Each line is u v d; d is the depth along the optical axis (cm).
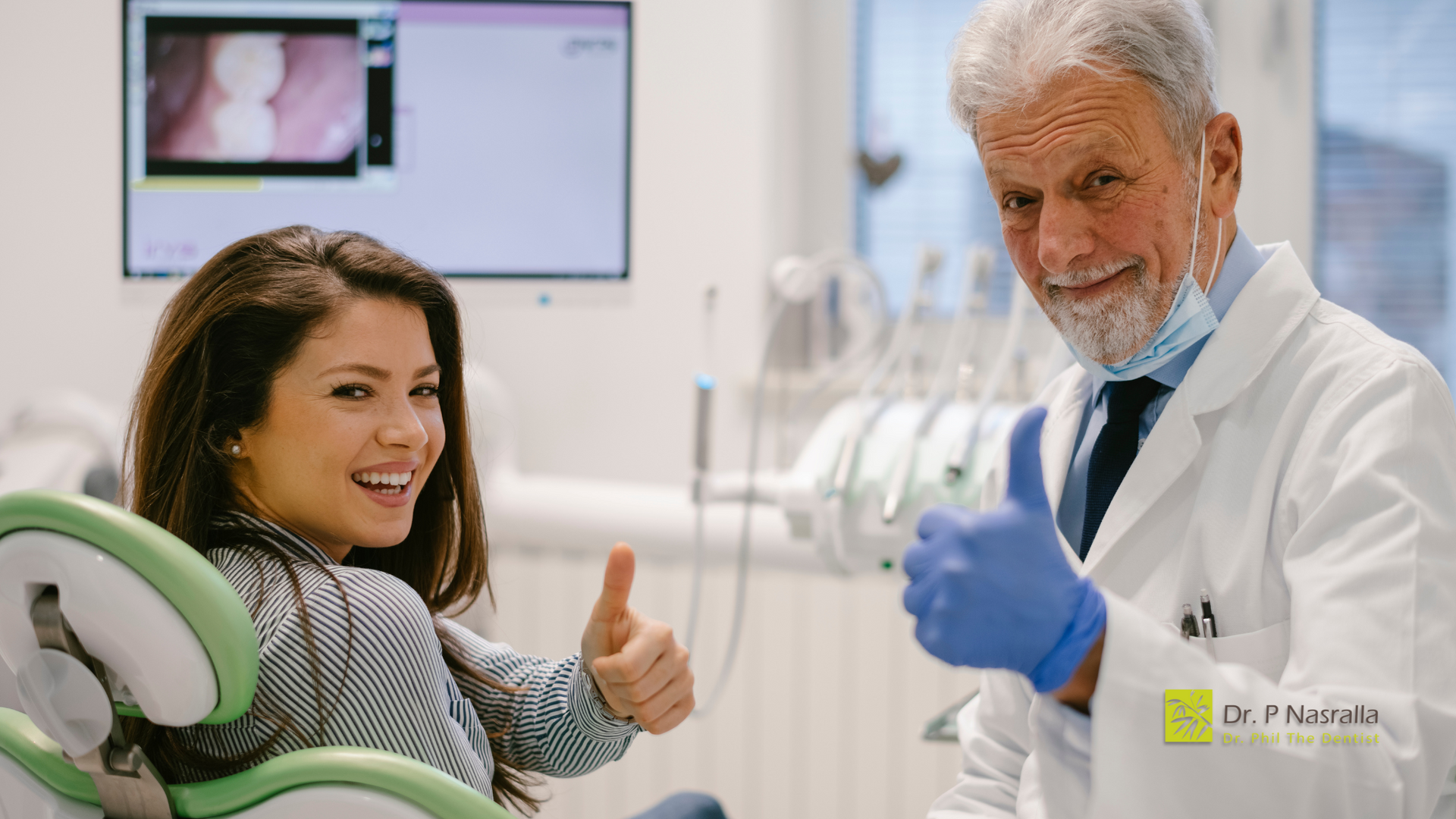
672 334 247
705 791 248
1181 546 102
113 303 247
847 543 167
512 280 247
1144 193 95
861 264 197
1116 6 93
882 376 188
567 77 243
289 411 95
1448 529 86
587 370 248
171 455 97
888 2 258
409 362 100
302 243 100
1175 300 99
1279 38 242
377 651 87
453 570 129
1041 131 95
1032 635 76
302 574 90
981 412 168
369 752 77
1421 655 81
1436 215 241
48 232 247
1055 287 102
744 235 245
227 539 95
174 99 243
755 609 244
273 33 242
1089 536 108
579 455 249
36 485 198
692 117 244
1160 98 94
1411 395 90
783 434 244
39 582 74
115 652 73
